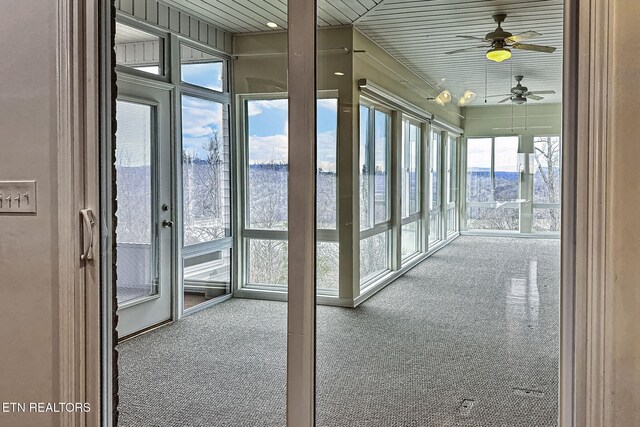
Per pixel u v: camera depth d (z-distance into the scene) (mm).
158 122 3934
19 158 1715
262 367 3047
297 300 1700
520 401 2494
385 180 4656
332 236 3293
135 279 3734
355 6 3457
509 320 3639
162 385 2791
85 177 1681
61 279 1679
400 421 2318
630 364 1136
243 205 4367
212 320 3939
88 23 1677
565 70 1223
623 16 1118
